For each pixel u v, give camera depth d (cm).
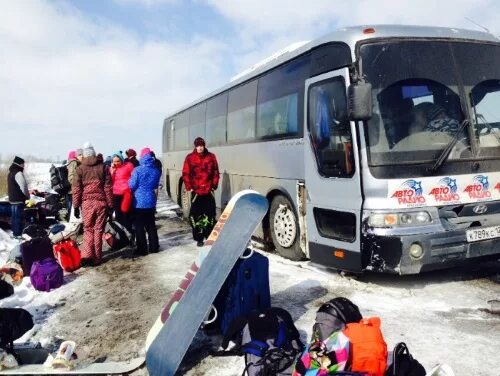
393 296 523
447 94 541
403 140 515
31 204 1152
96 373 370
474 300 502
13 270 533
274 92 739
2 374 362
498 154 544
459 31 579
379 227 504
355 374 280
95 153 764
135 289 607
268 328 353
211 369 373
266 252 788
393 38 542
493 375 347
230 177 945
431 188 511
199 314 375
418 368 298
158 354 370
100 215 762
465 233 515
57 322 504
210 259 402
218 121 1027
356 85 491
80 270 731
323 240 591
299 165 654
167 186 1770
